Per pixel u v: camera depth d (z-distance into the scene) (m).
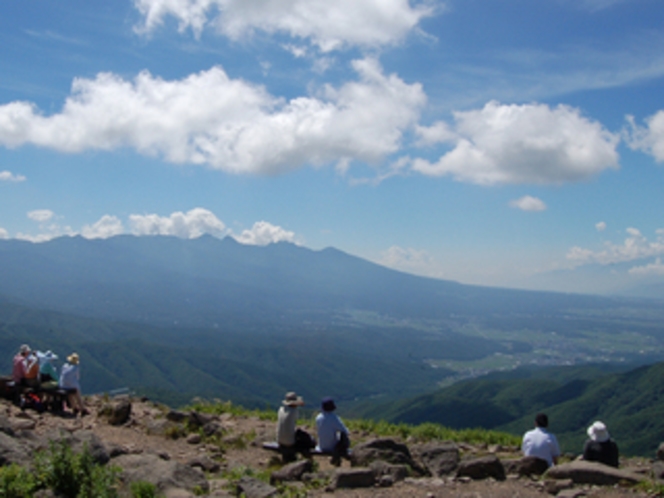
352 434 14.75
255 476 9.20
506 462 9.43
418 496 7.66
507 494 7.76
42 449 7.96
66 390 13.67
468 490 7.98
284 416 10.73
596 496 7.48
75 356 14.06
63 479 6.76
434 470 9.48
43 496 6.55
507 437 14.84
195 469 8.17
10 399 13.98
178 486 7.40
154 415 14.50
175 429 12.52
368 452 9.61
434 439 14.59
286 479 8.74
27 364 13.59
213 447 11.63
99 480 6.85
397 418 114.00
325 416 10.77
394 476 8.49
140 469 7.75
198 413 13.73
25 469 6.89
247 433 13.32
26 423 11.27
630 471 8.73
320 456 11.02
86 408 14.52
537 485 8.27
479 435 15.05
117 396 16.59
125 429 12.78
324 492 7.91
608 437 9.55
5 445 7.64
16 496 6.54
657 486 7.59
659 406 75.50
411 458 9.85
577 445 57.19
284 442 10.70
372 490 7.97
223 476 9.23
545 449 9.53
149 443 11.69
